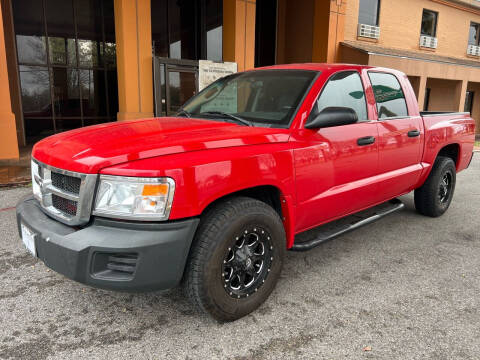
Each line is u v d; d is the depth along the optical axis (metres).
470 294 3.02
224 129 2.79
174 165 2.19
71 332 2.46
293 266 3.47
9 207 5.11
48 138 2.92
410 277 3.29
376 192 3.72
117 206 2.15
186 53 13.83
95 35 12.55
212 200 2.31
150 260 2.14
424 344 2.38
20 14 11.24
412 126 4.10
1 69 8.09
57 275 3.23
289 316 2.66
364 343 2.38
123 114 9.91
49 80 11.98
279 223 2.69
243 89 3.47
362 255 3.74
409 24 17.30
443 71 16.73
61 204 2.41
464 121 5.11
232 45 11.38
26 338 2.39
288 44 15.89
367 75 3.71
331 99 3.22
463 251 3.88
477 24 20.84
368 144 3.47
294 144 2.83
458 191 6.60
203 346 2.34
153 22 13.02
